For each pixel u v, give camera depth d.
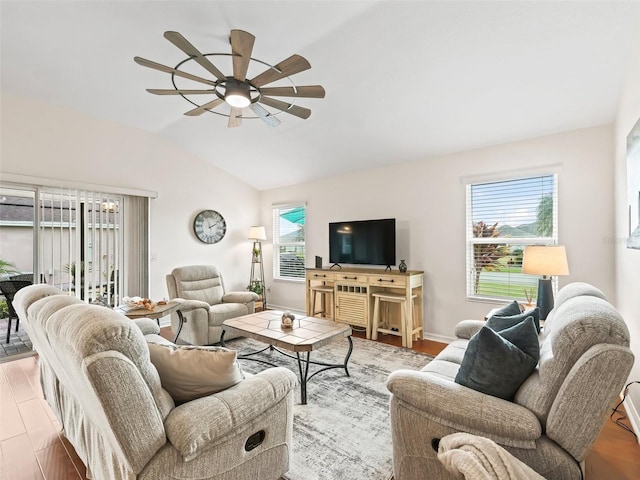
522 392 1.40
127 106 3.81
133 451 1.12
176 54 2.79
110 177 4.18
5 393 2.67
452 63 2.51
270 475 1.53
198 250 5.13
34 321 1.61
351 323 4.27
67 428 1.81
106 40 2.65
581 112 2.85
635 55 2.02
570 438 1.21
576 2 1.91
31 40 2.67
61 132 3.79
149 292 4.55
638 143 1.89
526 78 2.55
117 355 1.11
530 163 3.32
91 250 4.04
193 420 1.23
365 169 4.62
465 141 3.57
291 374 1.65
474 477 1.07
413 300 4.06
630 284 2.26
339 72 2.79
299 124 3.80
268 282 5.95
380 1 2.07
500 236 3.56
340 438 2.01
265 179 5.59
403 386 1.50
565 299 1.94
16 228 4.07
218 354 1.41
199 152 4.99
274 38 2.43
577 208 3.07
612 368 1.15
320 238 5.18
